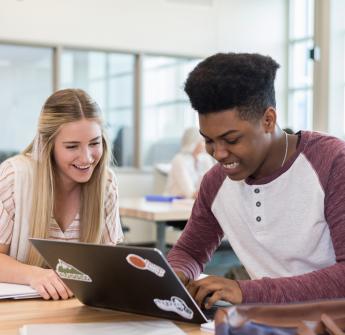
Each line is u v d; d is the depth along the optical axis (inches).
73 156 66.4
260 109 46.9
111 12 266.1
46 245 49.3
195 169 211.9
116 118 272.5
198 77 46.2
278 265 55.7
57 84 256.4
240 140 46.4
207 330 45.1
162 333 44.3
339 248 49.8
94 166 69.2
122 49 269.0
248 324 35.6
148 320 48.4
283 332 35.7
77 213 71.8
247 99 45.7
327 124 190.4
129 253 42.9
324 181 51.5
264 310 36.6
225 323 35.2
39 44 252.5
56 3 254.8
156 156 281.6
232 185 56.5
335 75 190.5
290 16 299.7
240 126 45.9
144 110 276.8
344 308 37.6
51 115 66.4
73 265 48.8
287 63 300.2
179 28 280.5
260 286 47.1
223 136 46.3
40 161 68.2
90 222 71.1
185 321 46.9
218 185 58.1
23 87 253.3
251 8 294.2
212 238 61.5
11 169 68.7
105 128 69.7
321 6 189.2
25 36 249.9
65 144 66.2
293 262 54.6
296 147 53.8
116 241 74.6
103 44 264.8
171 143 284.7
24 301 55.4
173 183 209.8
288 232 53.8
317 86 192.1
